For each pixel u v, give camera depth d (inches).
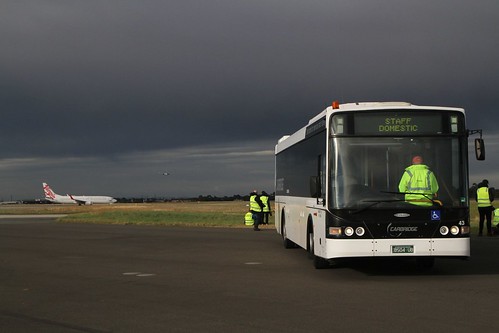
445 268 626.5
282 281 541.6
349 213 530.6
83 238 1138.0
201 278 568.7
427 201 529.0
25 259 766.5
